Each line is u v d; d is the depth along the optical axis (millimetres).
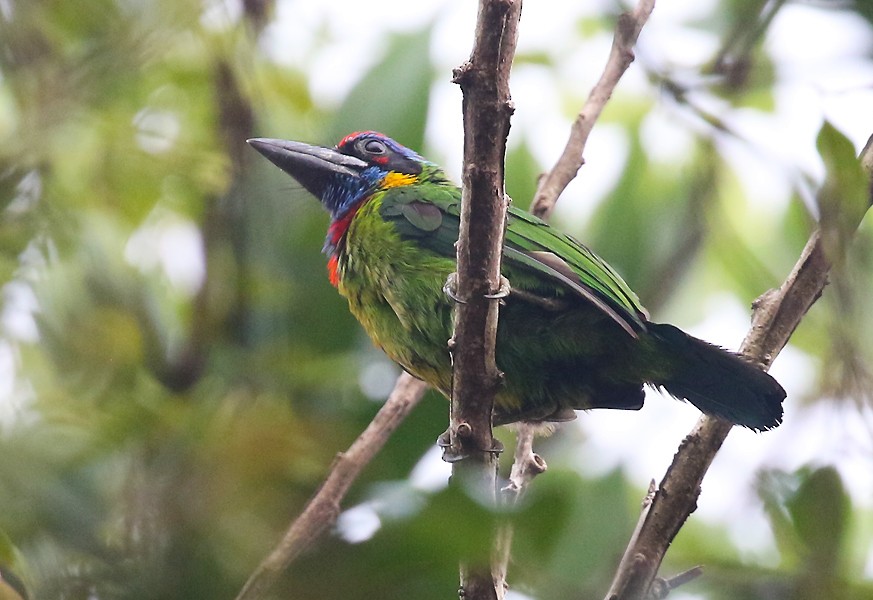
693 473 7090
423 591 4043
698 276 13227
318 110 12352
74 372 7426
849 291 6578
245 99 11375
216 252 10898
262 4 11344
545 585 5242
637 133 12852
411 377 9555
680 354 8727
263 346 9625
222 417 5570
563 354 9156
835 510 6348
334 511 6070
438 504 3645
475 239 6648
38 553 5082
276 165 11164
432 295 9273
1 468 5359
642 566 6809
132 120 10320
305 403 8258
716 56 8547
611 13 12633
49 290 8398
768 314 7934
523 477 8031
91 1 9547
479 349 6879
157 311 9742
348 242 9727
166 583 4500
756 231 13141
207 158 10609
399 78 11789
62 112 9195
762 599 6426
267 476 4723
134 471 5363
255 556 4523
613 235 12578
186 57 11109
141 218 10500
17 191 8789
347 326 10844
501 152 6449
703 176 12492
